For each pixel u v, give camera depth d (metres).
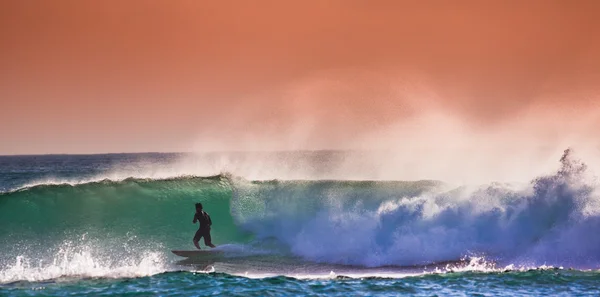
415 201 71.69
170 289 55.41
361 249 69.62
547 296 53.16
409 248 68.75
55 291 54.62
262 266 66.12
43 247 69.44
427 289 55.75
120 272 61.72
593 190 68.56
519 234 68.50
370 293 54.44
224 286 56.47
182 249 72.56
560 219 67.88
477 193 71.50
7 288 55.56
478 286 56.66
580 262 65.19
